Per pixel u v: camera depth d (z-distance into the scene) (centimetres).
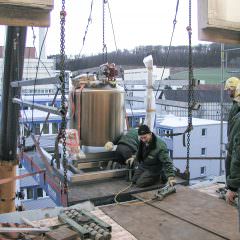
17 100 673
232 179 325
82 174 590
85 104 648
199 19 336
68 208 465
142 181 579
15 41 693
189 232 400
